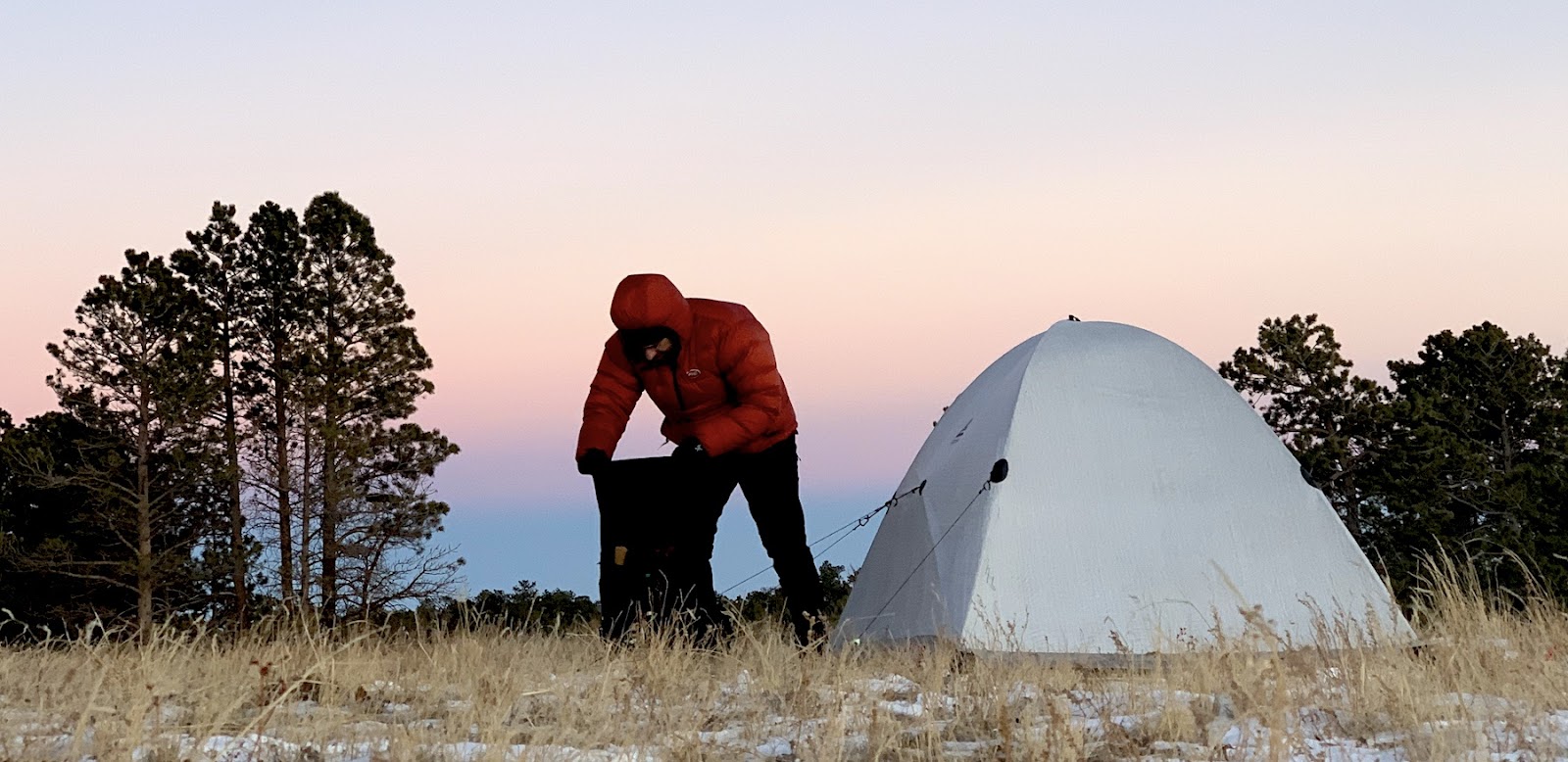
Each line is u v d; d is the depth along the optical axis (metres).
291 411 29.28
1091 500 7.77
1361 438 28.27
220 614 26.33
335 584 26.44
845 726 4.46
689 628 7.24
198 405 28.25
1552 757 3.78
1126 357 8.26
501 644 6.90
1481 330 30.66
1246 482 7.92
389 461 29.56
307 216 30.00
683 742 4.12
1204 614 7.49
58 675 5.53
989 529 7.62
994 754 4.02
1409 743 3.99
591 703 4.86
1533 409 29.61
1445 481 25.09
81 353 28.41
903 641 7.84
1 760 3.78
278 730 4.39
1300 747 3.91
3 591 28.44
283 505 28.70
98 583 28.92
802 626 7.99
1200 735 4.30
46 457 28.30
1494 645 5.74
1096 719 4.61
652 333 7.98
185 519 29.98
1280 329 29.98
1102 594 7.48
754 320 8.30
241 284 30.14
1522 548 19.05
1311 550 7.78
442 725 4.54
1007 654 6.63
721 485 8.08
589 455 7.95
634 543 7.54
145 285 28.41
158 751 3.86
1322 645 5.95
